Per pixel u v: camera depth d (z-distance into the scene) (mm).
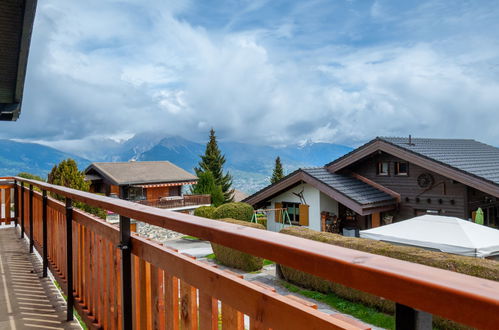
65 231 3350
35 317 3102
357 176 17625
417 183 15602
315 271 797
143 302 1788
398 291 638
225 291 1167
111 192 31938
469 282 579
